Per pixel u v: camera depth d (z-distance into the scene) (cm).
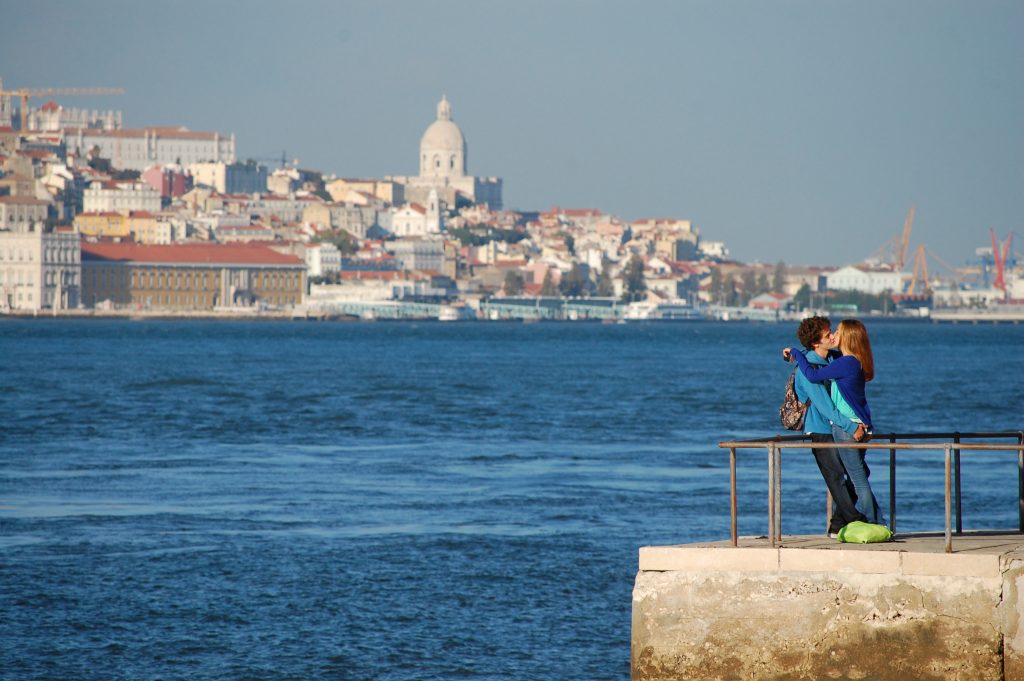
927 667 6844
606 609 10881
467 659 9619
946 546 6975
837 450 7612
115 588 11462
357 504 16175
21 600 11062
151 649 9844
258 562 12475
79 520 14825
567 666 9488
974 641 6775
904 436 8000
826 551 6962
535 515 15262
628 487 17725
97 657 9656
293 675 9300
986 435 8244
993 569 6756
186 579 11800
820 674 6956
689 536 13750
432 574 12000
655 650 7144
